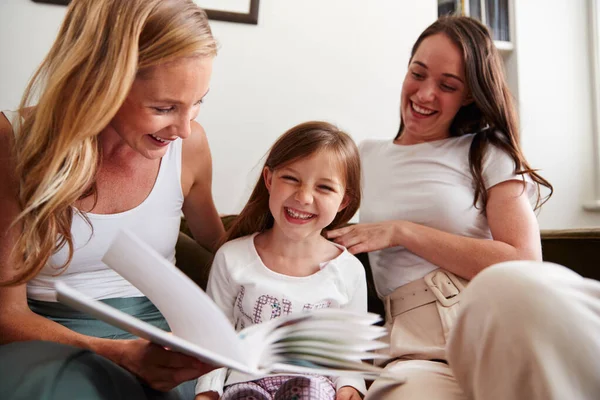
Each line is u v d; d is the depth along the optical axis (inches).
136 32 26.9
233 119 65.4
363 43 68.9
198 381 34.4
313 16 67.5
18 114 32.1
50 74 29.3
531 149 74.4
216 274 39.2
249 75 65.8
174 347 21.8
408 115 45.2
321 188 37.4
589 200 75.3
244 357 23.0
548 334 20.7
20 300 30.1
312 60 67.5
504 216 40.7
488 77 42.9
